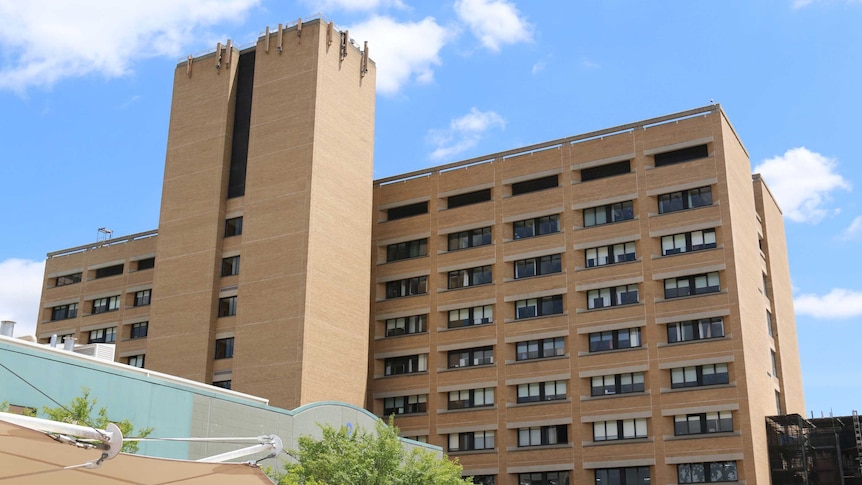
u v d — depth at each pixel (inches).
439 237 3395.7
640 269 2977.4
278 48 3228.3
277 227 3016.7
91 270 4033.0
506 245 3245.6
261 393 2847.0
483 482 3061.0
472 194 3420.3
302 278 2903.5
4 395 1537.9
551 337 3080.7
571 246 3117.6
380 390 3316.9
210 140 3260.3
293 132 3097.9
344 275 3075.8
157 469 697.0
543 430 3019.2
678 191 3006.9
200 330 3019.2
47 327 4057.6
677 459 2746.1
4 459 603.8
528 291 3157.0
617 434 2886.3
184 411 1908.2
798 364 3595.0
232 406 2039.9
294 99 3137.3
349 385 2989.7
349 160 3211.1
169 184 3292.3
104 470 670.5
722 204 2906.0
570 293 3075.8
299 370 2800.2
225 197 3189.0
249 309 2977.4
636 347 2918.3
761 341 3009.4
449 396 3213.6
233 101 3307.1
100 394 1721.2
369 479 1813.5
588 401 2938.0
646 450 2802.7
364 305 3144.7
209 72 3366.1
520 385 3105.3
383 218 3550.7
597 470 2883.9
